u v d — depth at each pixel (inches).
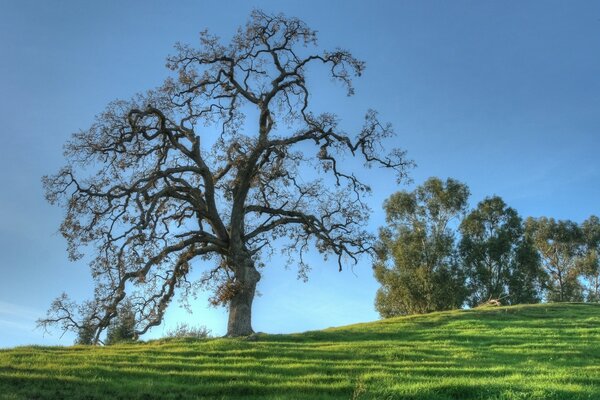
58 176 1011.3
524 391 495.8
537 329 1107.9
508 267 2341.3
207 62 1187.9
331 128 1154.0
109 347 851.4
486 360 753.0
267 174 1194.6
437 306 2135.8
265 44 1187.9
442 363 704.4
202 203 1104.8
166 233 1061.8
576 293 2711.6
